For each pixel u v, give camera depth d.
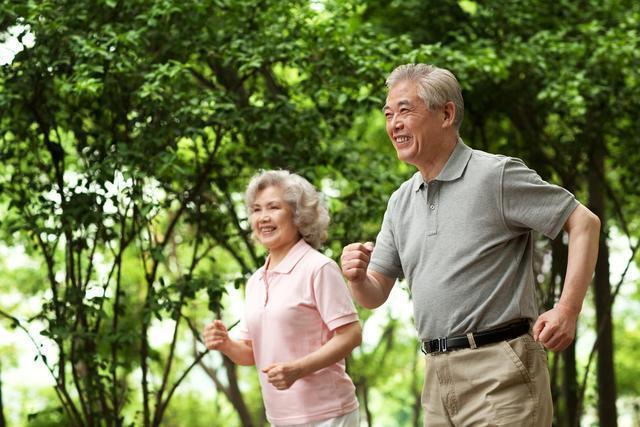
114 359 6.71
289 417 3.77
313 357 3.60
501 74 7.24
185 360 16.41
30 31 6.20
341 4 7.21
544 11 8.30
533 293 3.33
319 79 7.05
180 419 16.91
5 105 6.41
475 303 3.23
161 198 7.58
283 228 3.86
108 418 6.77
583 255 3.12
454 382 3.29
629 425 16.52
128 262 11.43
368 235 7.49
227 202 7.38
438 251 3.30
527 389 3.18
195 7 6.43
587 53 7.85
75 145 7.01
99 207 6.45
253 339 3.87
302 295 3.75
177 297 7.38
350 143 7.49
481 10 8.23
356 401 3.87
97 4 6.45
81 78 6.02
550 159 8.88
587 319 13.02
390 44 7.20
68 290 6.66
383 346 15.16
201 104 6.34
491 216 3.24
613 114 8.32
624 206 10.42
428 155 3.34
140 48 6.40
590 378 11.01
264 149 6.77
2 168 7.68
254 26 6.93
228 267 12.81
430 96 3.29
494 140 9.49
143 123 6.54
